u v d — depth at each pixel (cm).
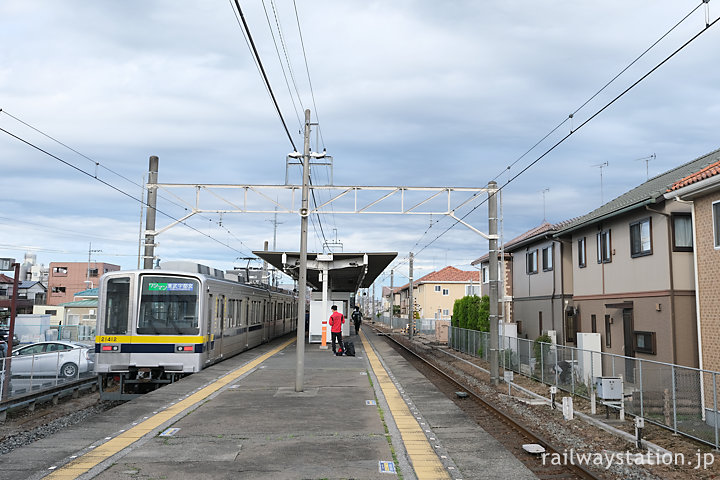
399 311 8931
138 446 840
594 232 2016
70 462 753
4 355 1903
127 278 1547
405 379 1638
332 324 2317
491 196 1766
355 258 2653
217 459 772
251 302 2455
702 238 1370
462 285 7044
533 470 821
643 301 1656
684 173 1775
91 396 1694
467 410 1348
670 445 991
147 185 1941
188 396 1273
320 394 1324
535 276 2645
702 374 1041
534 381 1886
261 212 1842
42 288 6750
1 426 1221
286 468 733
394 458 791
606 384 1212
